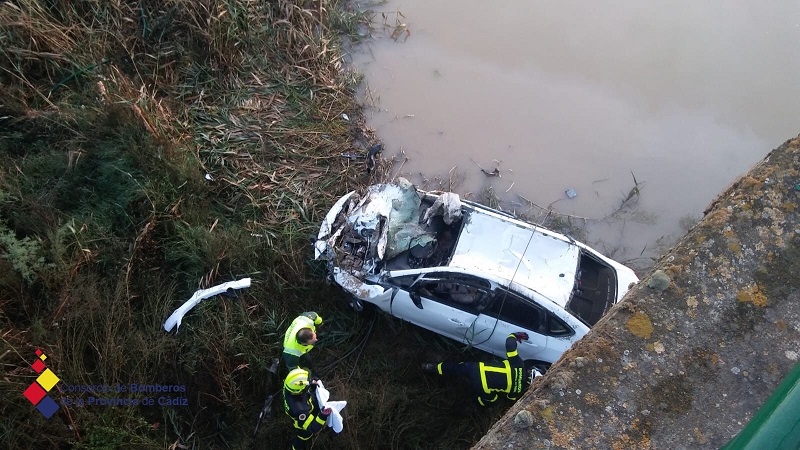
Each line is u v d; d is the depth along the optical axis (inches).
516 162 273.3
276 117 269.3
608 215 263.4
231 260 223.9
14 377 174.1
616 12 312.0
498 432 82.4
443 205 220.8
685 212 263.1
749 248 90.5
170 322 209.6
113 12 264.5
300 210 245.0
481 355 221.0
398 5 315.3
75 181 225.9
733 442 63.3
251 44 280.8
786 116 281.6
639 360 83.8
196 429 198.4
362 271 219.5
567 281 205.5
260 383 208.2
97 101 241.6
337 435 195.2
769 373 81.1
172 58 269.9
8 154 229.0
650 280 90.0
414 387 211.9
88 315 191.8
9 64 244.2
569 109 284.7
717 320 85.7
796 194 93.8
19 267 189.9
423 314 215.2
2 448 167.6
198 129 259.4
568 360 86.0
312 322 193.3
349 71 292.7
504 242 212.2
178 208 229.6
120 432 177.3
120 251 215.0
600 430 79.6
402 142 276.8
